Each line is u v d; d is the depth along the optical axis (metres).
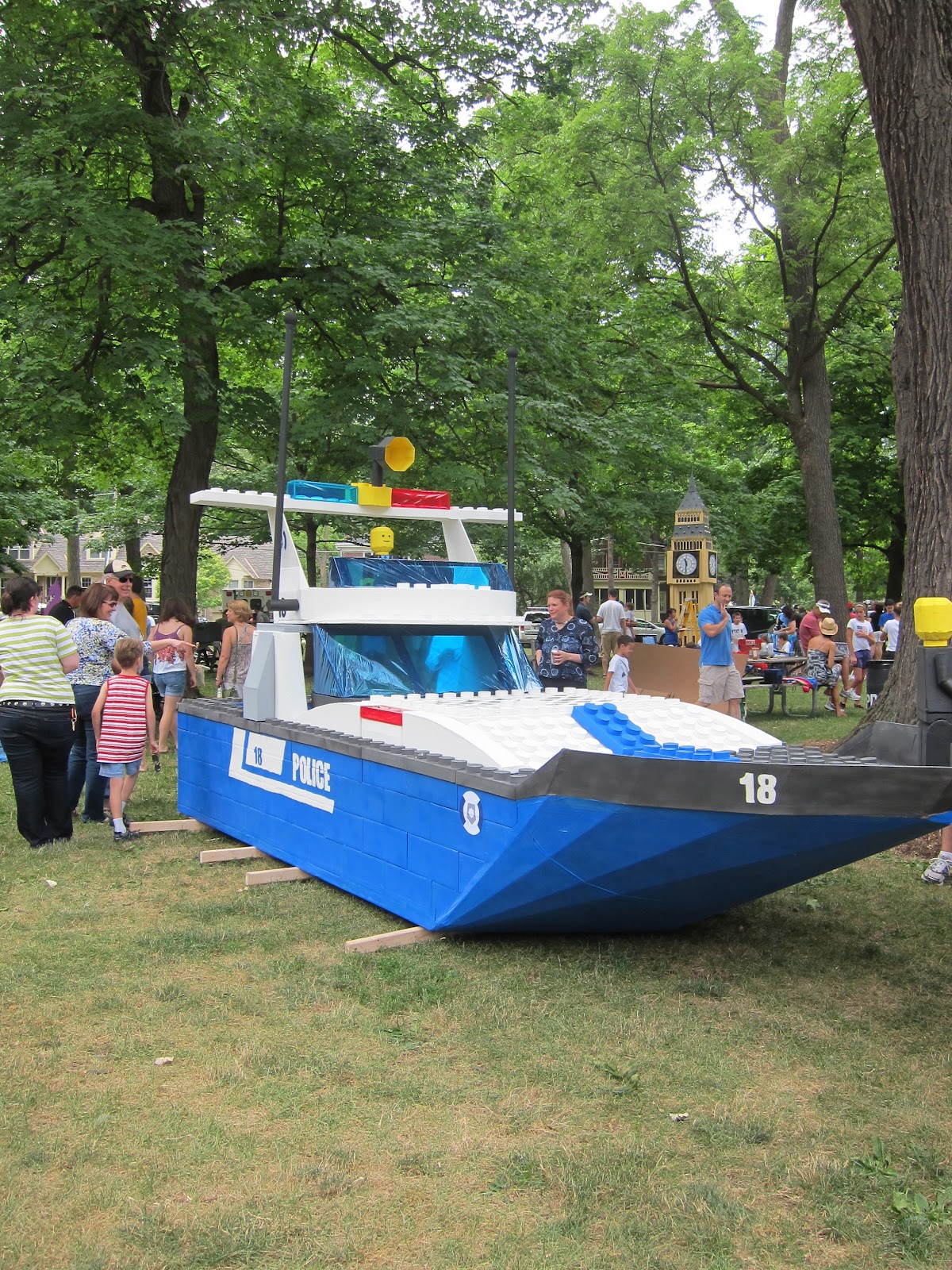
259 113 15.15
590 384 18.33
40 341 13.77
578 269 19.81
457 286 15.63
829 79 19.27
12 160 13.14
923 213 7.77
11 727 7.58
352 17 15.95
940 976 5.00
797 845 4.37
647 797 4.39
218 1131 3.51
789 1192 3.16
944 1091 3.82
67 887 6.61
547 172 20.45
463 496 15.57
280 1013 4.52
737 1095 3.78
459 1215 3.04
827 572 20.39
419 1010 4.54
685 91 18.59
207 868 7.06
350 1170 3.28
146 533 29.02
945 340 7.73
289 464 17.05
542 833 4.64
